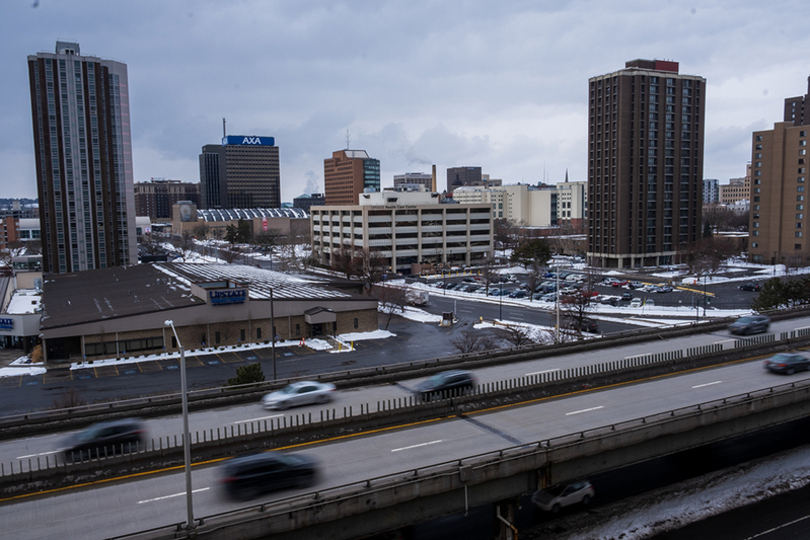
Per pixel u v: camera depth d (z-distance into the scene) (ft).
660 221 515.50
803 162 482.28
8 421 115.96
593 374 146.61
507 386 138.72
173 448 102.68
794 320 230.48
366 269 409.90
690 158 528.22
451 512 94.73
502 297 373.20
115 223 504.84
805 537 114.11
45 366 222.69
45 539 77.77
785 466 144.56
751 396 124.47
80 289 347.36
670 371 157.79
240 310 255.29
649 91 497.46
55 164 477.36
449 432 114.83
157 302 269.85
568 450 101.50
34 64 468.75
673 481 136.87
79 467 96.07
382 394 137.90
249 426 117.08
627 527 116.37
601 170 515.91
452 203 568.82
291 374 202.08
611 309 318.24
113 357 233.96
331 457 103.24
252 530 78.69
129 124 510.17
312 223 620.90
